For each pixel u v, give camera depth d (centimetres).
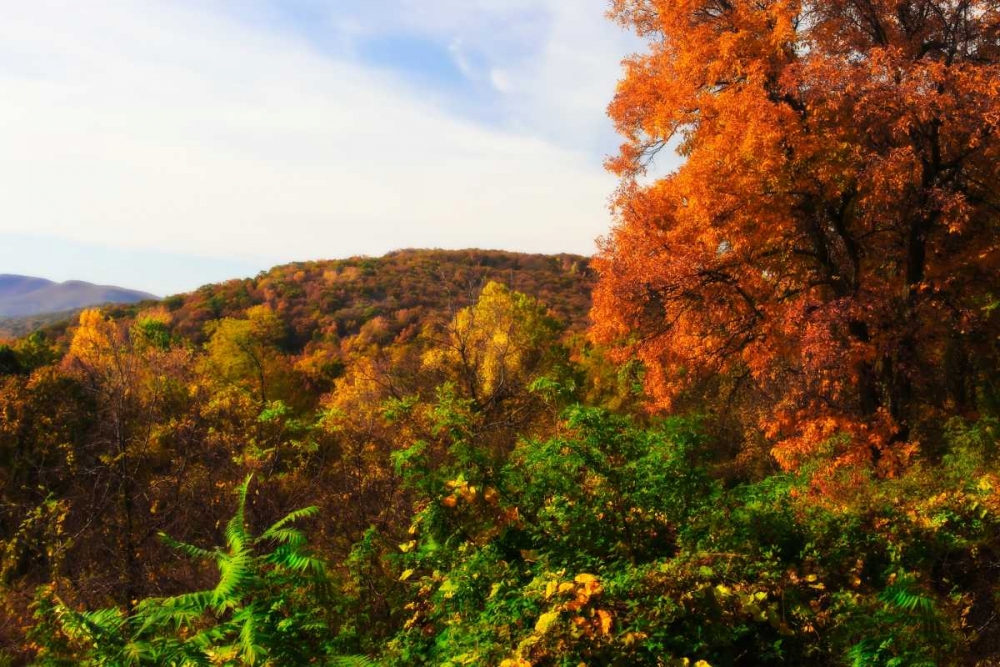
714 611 351
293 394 3253
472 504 467
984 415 1147
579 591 341
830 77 1059
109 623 342
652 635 328
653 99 1438
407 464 495
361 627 468
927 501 536
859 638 355
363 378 1230
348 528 820
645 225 1384
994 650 393
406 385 1200
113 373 1153
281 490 952
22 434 1599
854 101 1070
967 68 1055
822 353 1078
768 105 1127
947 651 354
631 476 464
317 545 797
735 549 418
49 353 3306
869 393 1241
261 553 793
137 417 1095
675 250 1323
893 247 1320
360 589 504
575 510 454
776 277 1391
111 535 966
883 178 1042
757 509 461
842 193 1238
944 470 757
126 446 1030
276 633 344
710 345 1335
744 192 1193
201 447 1063
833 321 1111
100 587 847
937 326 1176
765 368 1338
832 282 1297
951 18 1194
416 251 11656
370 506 840
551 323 3119
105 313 6806
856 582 418
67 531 949
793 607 374
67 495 1078
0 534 970
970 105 995
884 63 1060
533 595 347
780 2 1166
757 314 1298
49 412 1677
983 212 1201
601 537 442
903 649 339
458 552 446
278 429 1033
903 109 1023
